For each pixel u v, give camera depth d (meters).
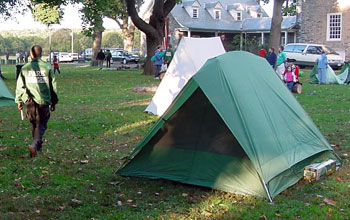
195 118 6.21
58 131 9.86
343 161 7.44
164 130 6.41
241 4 52.69
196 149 6.21
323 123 10.87
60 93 16.95
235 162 5.89
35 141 7.53
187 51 11.76
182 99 6.16
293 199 5.64
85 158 7.67
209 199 5.63
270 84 6.78
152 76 25.19
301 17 37.75
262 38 47.44
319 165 6.54
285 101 6.79
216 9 49.44
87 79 23.19
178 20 47.28
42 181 6.34
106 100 14.89
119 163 7.37
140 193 5.90
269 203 5.44
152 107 12.07
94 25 26.83
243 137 5.77
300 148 6.43
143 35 52.62
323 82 20.92
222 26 49.12
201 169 6.16
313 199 5.61
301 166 6.41
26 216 5.09
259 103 6.27
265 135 5.97
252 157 5.68
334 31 35.81
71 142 8.88
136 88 17.98
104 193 5.88
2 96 12.92
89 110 12.72
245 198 5.61
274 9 32.03
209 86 6.03
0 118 11.17
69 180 6.43
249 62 6.79
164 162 6.44
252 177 5.74
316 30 36.88
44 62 7.45
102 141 9.04
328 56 30.42
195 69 11.65
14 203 5.44
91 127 10.32
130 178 6.54
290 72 16.58
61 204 5.48
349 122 10.95
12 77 24.91
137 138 9.30
